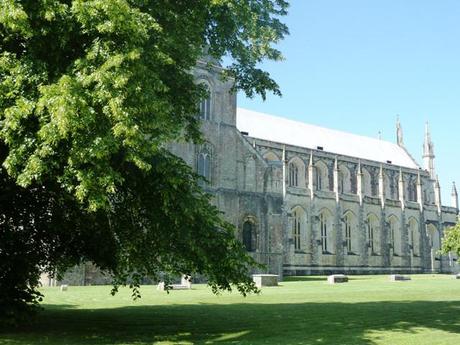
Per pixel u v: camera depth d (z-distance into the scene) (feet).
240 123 280.92
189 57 60.75
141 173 52.24
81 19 43.21
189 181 55.52
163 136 49.44
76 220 58.13
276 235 206.39
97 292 115.65
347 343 48.06
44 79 44.24
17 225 58.39
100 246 62.08
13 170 42.88
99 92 41.98
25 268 58.34
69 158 42.14
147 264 59.36
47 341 48.93
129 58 43.27
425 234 321.73
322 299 99.09
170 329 57.52
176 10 59.11
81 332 55.11
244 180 209.46
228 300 96.27
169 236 53.57
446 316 69.77
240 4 62.08
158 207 53.31
